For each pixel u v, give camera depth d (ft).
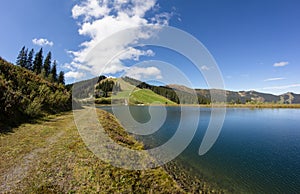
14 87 61.87
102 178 24.99
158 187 28.43
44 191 19.74
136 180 28.22
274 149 59.67
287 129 96.32
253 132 88.07
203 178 35.96
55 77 232.12
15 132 38.52
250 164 45.11
